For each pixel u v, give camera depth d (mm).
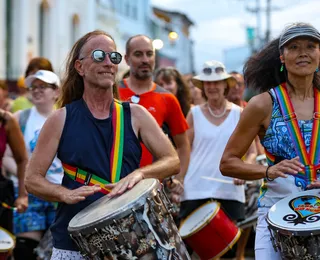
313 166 3654
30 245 6035
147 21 45094
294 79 3734
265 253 3678
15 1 28406
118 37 38969
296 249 3303
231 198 6125
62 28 31781
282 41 3723
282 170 3580
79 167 3604
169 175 3707
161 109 5586
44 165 3631
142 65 5605
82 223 3246
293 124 3689
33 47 29422
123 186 3447
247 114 3758
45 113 6293
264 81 4172
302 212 3426
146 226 3221
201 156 6211
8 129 5539
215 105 6262
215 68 6238
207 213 5773
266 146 3768
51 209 6070
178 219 6504
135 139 3711
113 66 3643
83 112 3664
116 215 3164
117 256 3227
